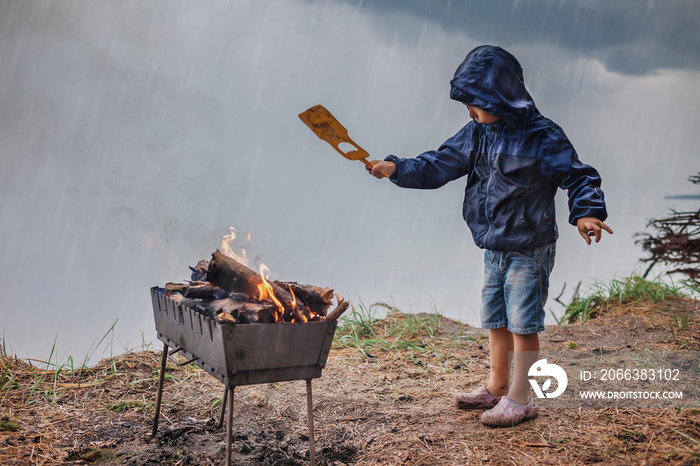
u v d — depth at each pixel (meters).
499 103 2.50
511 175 2.55
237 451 2.40
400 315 5.03
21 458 2.24
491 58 2.59
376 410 2.86
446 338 4.32
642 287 5.19
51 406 2.84
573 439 2.35
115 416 2.78
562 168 2.46
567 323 4.97
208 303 2.16
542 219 2.55
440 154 2.87
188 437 2.55
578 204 2.37
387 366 3.64
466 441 2.42
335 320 2.16
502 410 2.58
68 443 2.44
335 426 2.69
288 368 2.09
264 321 2.03
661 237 6.27
